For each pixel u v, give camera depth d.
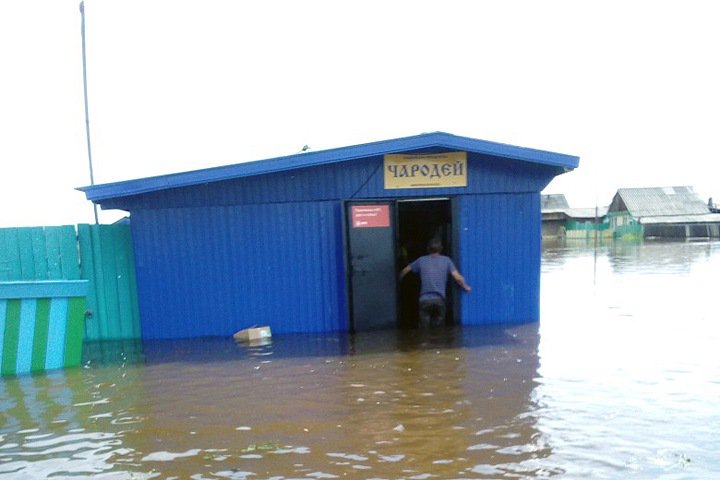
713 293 12.84
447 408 5.28
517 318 9.14
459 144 8.40
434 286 8.72
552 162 8.55
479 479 3.85
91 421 5.18
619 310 10.66
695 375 6.18
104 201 8.39
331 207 8.74
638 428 4.68
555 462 4.08
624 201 54.28
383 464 4.13
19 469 4.21
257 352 7.70
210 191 8.57
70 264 8.47
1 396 5.96
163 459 4.33
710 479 3.78
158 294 8.59
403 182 8.75
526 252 9.05
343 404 5.49
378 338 8.32
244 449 4.47
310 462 4.20
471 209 8.89
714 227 45.88
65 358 7.12
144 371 6.88
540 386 5.88
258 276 8.74
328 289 8.85
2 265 8.22
